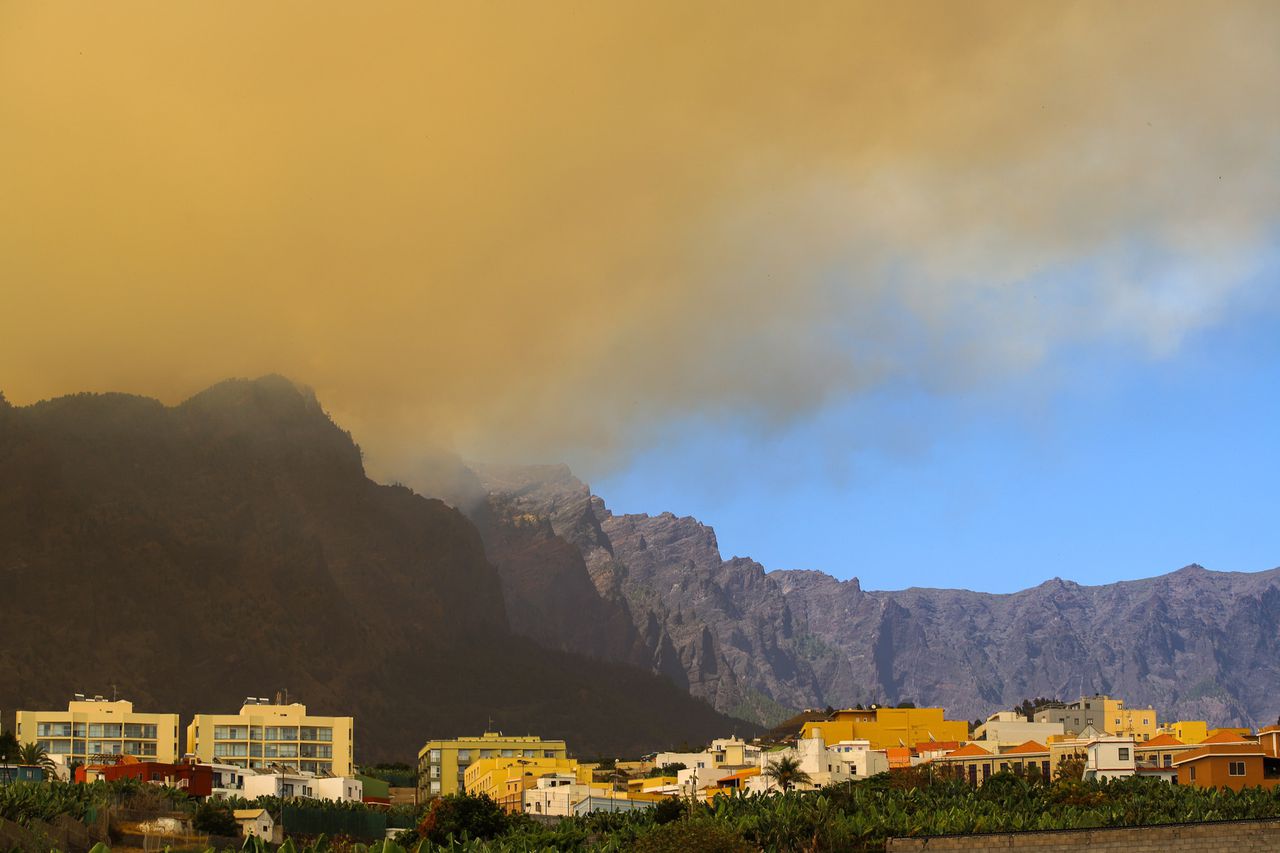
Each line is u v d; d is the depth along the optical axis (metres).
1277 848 135.38
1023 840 144.50
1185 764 197.00
